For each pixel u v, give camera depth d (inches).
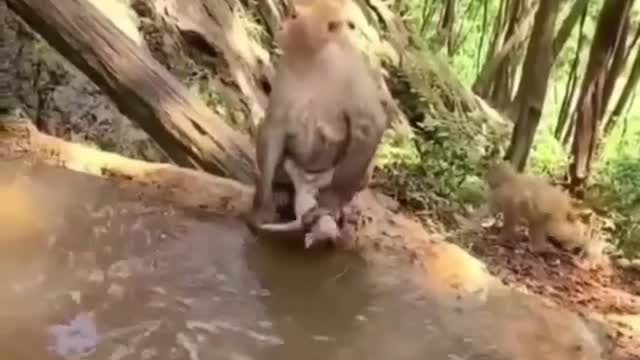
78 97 143.5
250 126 161.9
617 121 223.5
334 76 84.4
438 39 273.7
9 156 96.7
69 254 79.9
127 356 65.7
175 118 118.3
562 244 134.6
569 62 269.6
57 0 118.9
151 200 92.4
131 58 120.2
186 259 82.4
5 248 79.4
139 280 77.3
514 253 129.0
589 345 78.3
